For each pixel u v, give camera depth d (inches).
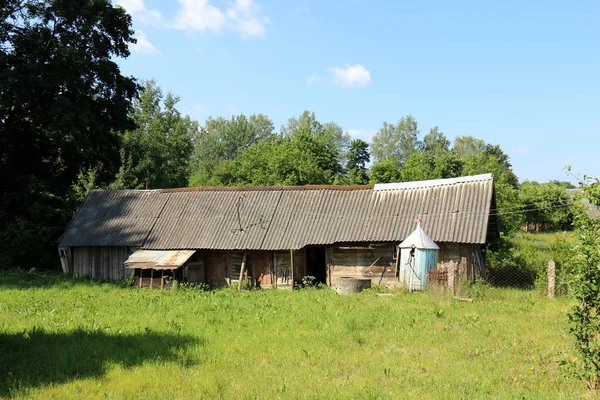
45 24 1393.9
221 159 3909.9
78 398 361.4
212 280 1109.1
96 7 1454.2
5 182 1488.7
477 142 4392.2
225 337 543.8
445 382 391.2
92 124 1379.2
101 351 478.9
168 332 567.2
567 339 514.0
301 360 461.1
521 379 393.1
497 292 832.9
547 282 838.5
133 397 366.9
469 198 999.6
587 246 349.4
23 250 1259.2
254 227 1101.1
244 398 359.6
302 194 1159.0
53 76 1323.8
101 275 1160.8
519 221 1472.7
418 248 908.0
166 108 2431.1
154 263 1038.4
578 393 354.0
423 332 558.6
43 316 664.4
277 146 2423.7
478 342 511.8
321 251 1118.4
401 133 4025.6
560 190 2313.0
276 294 927.7
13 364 433.4
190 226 1142.3
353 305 746.2
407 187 1094.4
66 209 1403.8
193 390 376.8
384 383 392.5
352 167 2758.4
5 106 1285.7
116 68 1493.6
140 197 1267.2
